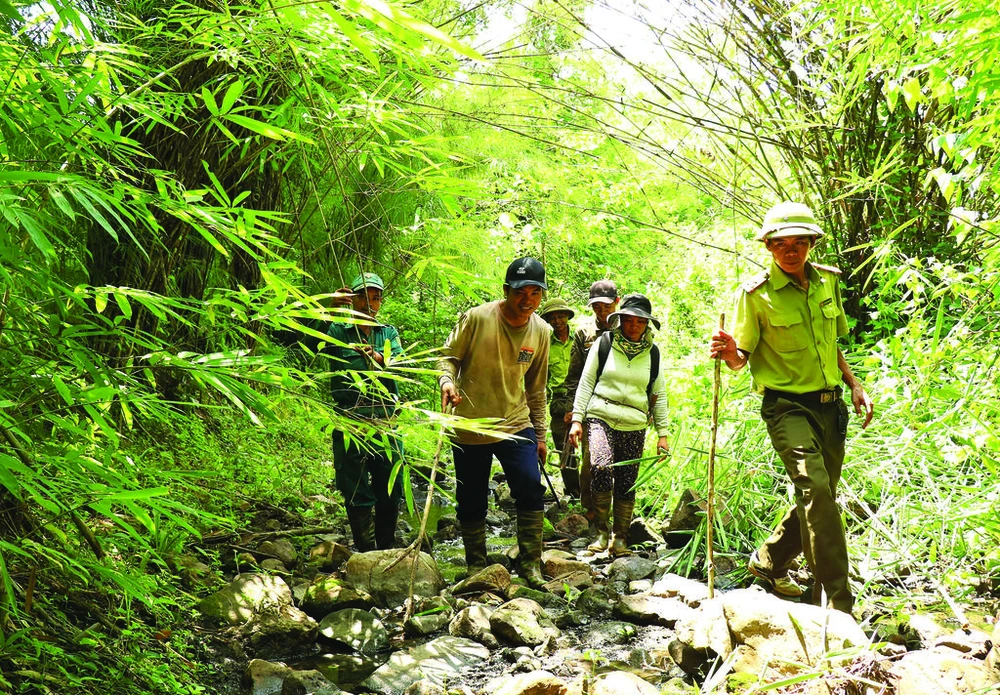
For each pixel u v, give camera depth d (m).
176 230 4.26
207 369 2.09
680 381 7.28
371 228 5.68
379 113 2.83
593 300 6.48
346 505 5.09
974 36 3.31
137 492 1.88
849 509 4.88
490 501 7.01
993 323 4.36
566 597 4.53
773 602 3.16
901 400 4.48
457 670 3.61
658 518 6.12
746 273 7.70
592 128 6.25
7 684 2.47
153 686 3.09
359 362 4.66
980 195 5.88
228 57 2.77
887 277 5.30
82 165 2.49
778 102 6.27
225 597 3.95
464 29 5.10
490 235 8.03
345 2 1.70
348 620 4.01
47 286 1.96
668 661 3.60
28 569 2.77
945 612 3.86
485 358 4.75
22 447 2.07
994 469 4.01
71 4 2.36
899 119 5.88
